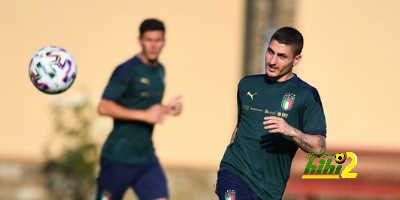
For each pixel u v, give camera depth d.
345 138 39.81
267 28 39.09
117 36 41.53
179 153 41.66
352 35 39.66
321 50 39.81
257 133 21.50
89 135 39.09
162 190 26.61
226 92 41.38
